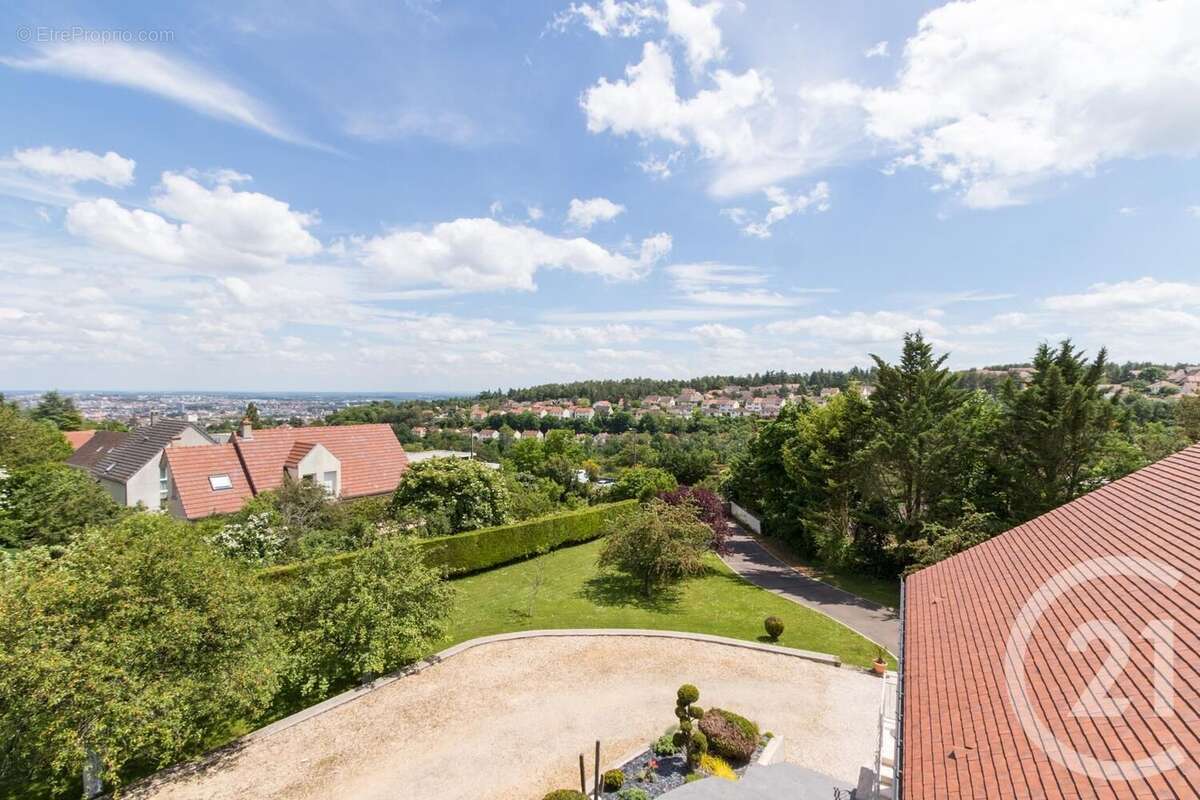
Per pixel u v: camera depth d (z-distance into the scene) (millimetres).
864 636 19328
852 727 13336
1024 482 22406
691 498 30172
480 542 27234
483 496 29766
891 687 15102
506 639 18328
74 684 9188
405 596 15750
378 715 13695
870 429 27406
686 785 10617
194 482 28859
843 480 28828
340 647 14648
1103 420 21344
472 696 14625
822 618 21219
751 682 15508
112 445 40062
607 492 44406
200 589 11336
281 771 11516
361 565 15617
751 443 40969
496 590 24531
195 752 12188
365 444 36000
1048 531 12453
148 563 11086
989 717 7145
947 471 25062
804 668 16453
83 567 10969
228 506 28875
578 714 13758
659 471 42812
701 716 12594
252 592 12453
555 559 30516
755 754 12062
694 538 24172
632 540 23234
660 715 13742
